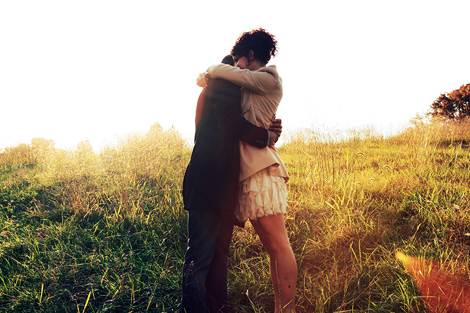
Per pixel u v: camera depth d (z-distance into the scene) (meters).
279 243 2.16
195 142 2.23
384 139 9.31
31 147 9.27
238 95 2.18
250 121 2.19
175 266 3.04
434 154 6.21
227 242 2.23
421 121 9.21
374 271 2.61
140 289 2.74
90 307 2.61
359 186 4.34
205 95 2.21
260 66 2.38
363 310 2.22
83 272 3.07
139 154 6.25
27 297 2.70
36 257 3.35
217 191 2.09
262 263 2.92
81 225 4.07
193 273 2.04
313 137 6.18
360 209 3.71
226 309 2.23
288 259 2.14
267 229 2.15
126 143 6.95
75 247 3.46
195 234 2.12
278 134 2.31
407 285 2.37
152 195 4.77
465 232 3.01
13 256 3.41
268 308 2.44
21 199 5.04
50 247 3.56
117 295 2.67
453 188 4.03
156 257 3.29
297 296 2.53
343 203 3.82
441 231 3.11
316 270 2.89
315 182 4.51
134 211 4.11
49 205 4.75
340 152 5.92
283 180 2.29
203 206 2.09
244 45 2.35
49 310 2.58
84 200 4.43
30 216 4.39
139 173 5.55
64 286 2.89
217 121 2.12
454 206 3.23
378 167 5.67
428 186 4.17
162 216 3.96
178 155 7.91
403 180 4.50
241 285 2.62
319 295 2.40
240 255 3.13
